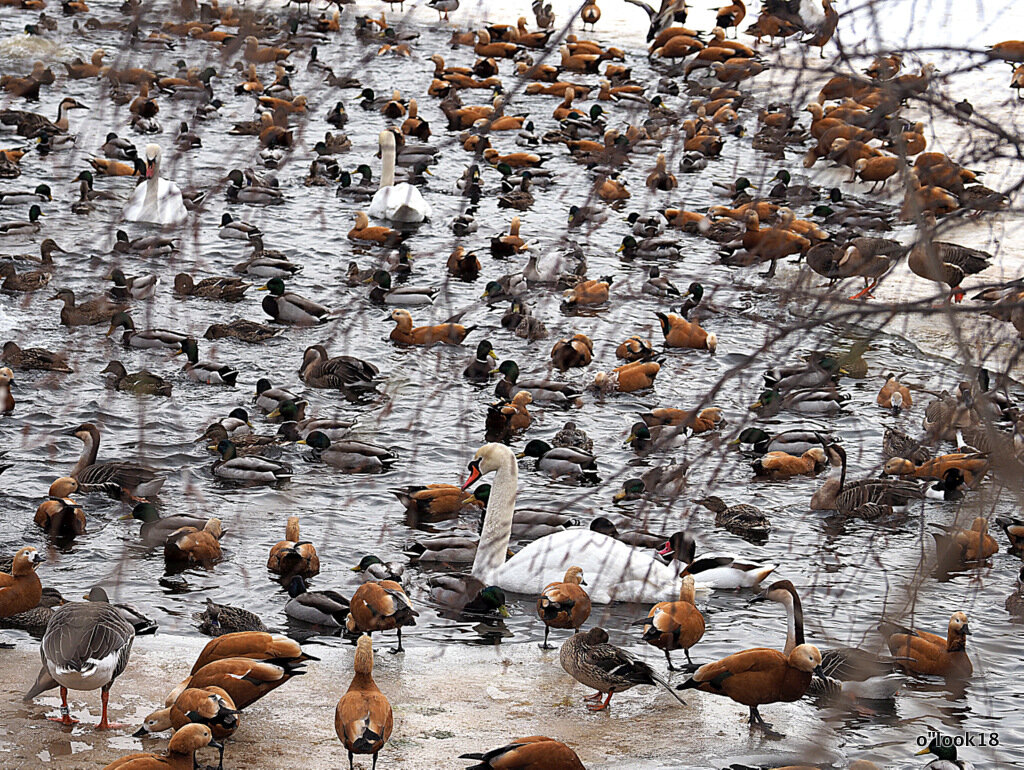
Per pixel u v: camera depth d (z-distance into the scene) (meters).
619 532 19.83
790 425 24.83
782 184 36.28
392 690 15.11
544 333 29.14
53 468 21.62
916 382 25.98
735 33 51.78
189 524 19.42
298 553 18.52
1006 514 20.91
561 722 14.30
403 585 18.58
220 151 42.06
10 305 28.58
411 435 24.02
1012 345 8.88
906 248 9.25
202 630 16.73
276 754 13.20
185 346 26.28
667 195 39.56
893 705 15.21
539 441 23.08
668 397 26.30
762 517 20.61
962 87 30.19
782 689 13.90
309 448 23.22
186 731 11.85
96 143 41.41
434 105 50.16
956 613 16.20
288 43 46.81
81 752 12.77
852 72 9.74
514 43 58.28
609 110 50.16
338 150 43.53
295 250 33.91
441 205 38.97
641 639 17.22
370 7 62.69
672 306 31.16
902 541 20.23
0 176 37.50
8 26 54.03
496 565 18.80
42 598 16.84
